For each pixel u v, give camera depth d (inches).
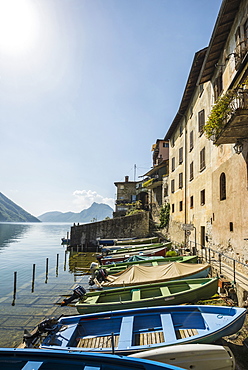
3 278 708.7
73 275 735.1
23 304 479.8
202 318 266.4
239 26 400.2
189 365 201.2
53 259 1055.0
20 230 3978.8
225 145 462.6
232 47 433.4
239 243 395.2
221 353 204.2
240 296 320.2
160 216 1186.0
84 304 345.4
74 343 252.1
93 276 552.1
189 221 768.3
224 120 339.3
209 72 552.1
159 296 350.3
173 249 883.4
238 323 237.6
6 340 337.4
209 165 573.0
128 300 372.8
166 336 236.1
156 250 754.8
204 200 630.5
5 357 207.2
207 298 356.2
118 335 260.4
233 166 421.7
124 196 1925.4
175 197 970.7
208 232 573.3
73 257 1058.7
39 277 712.4
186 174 821.2
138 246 896.9
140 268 448.5
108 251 888.9
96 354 194.4
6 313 434.6
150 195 1576.0
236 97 318.0
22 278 703.7
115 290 383.9
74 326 267.9
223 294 366.6
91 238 1229.1
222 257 474.0
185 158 832.3
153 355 205.9
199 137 666.2
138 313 280.4
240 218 391.9
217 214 505.7
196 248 672.4
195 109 723.4
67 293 549.6
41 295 537.3
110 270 554.9
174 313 275.9
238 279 353.1
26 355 206.4
